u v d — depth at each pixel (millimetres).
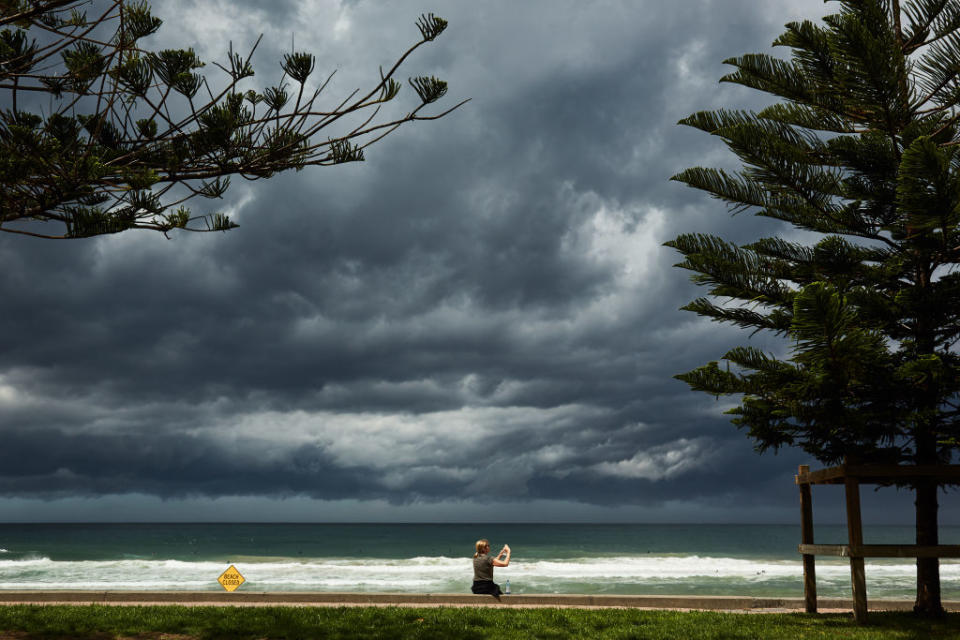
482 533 106500
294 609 8742
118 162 4555
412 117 4672
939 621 7340
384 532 108375
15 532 98875
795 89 8594
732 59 8695
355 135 4625
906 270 8117
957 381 7062
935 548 6996
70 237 4504
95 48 4598
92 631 7305
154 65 4477
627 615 8375
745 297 8492
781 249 8617
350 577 25688
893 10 8508
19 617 7770
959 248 7512
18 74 4168
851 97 7695
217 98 4426
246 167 4590
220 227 4930
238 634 7230
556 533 108188
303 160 4617
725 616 8219
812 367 7137
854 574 7223
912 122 7262
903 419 7109
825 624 7285
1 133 4082
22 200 4395
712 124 8727
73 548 56500
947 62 7762
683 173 8789
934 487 7688
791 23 7695
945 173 6262
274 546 61156
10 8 4137
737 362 7805
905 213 7664
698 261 8344
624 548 60875
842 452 7898
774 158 7988
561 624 7832
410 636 7074
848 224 8234
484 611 8727
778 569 30953
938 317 7461
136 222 4613
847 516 7234
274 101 4520
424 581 23844
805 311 6234
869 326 7629
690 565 34938
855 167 7730
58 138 4387
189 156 4570
